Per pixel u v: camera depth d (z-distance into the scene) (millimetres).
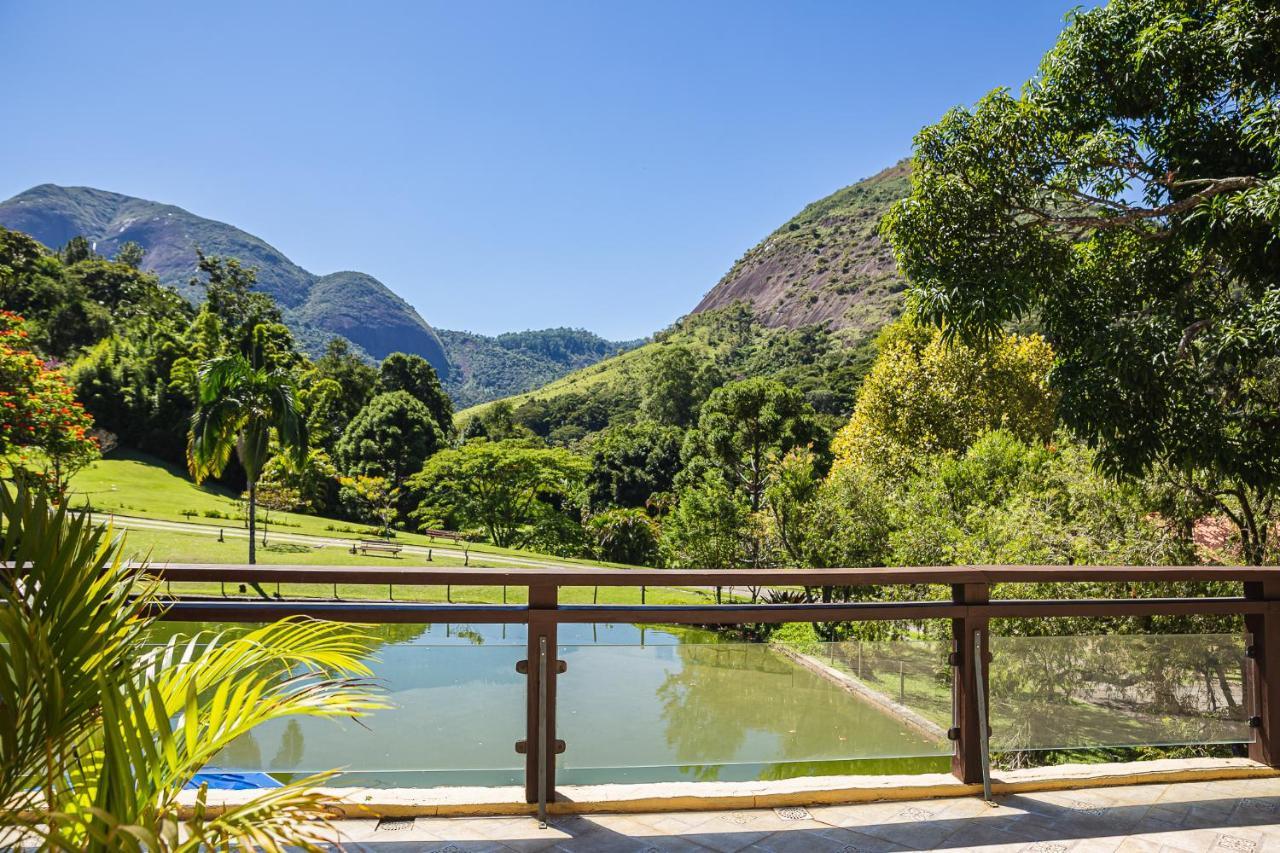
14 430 14359
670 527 25422
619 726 3318
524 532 47406
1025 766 4570
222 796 3117
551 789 3270
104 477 46344
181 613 2949
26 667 1525
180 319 70688
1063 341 7578
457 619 3168
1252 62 6812
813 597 19672
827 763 5750
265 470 45656
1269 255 6742
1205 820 3293
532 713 3238
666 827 3158
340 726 3193
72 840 1450
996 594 9320
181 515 38594
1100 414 6977
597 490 57094
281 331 75062
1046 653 3666
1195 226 6977
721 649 3393
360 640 3158
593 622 3277
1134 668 3746
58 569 1644
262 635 2055
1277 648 3842
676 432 58781
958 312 7199
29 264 72688
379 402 59375
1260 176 6656
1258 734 3873
